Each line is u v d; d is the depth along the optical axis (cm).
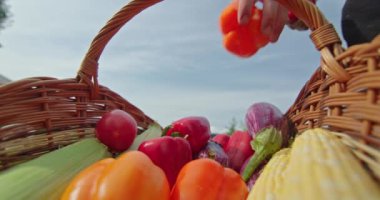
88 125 39
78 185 25
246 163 35
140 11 38
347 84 23
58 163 29
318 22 26
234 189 26
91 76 38
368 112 20
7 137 30
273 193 21
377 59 20
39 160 29
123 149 37
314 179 20
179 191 25
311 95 30
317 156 21
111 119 37
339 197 18
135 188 23
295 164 22
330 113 24
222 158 36
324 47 25
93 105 40
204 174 25
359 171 19
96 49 38
